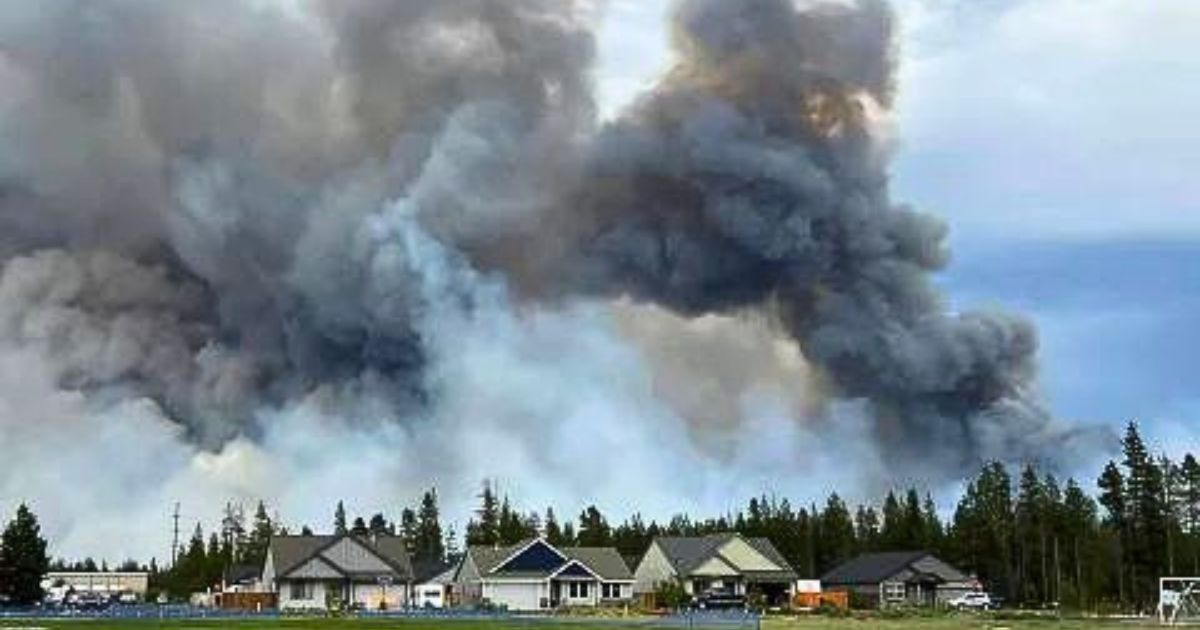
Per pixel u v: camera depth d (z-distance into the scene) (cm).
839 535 13888
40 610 8512
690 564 10956
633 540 14075
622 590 10981
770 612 8594
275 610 9181
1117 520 12012
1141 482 11919
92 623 6700
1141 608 9681
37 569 10238
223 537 15662
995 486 12912
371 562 10694
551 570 10781
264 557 12362
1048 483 12681
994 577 12512
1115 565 11725
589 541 14188
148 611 8506
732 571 10962
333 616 7969
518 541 13050
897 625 6438
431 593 10881
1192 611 7544
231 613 8356
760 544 11362
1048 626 6356
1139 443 11975
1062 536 12219
